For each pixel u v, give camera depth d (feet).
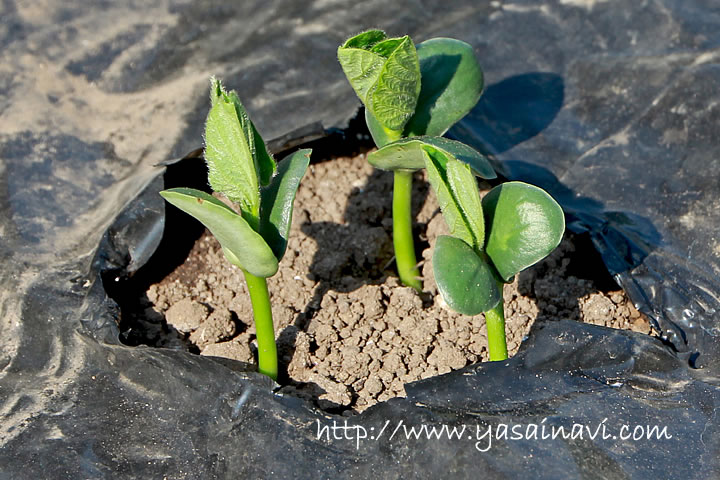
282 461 0.81
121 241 0.92
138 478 0.81
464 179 0.78
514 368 0.83
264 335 0.85
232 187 0.79
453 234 0.80
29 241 0.94
